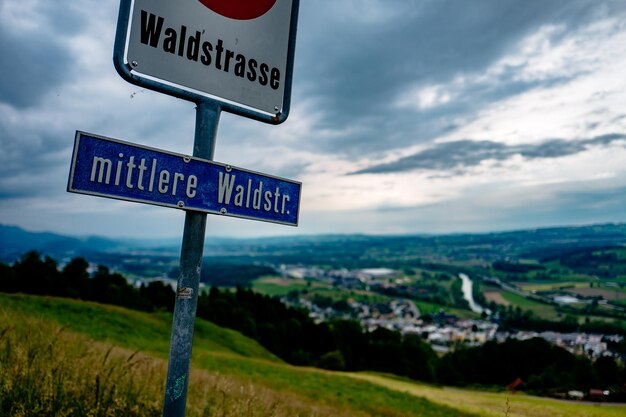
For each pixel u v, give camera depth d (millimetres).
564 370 82188
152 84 2303
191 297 2277
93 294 76500
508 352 94438
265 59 2867
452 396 40562
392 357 96500
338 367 84312
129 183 2068
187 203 2254
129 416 3768
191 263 2295
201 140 2451
